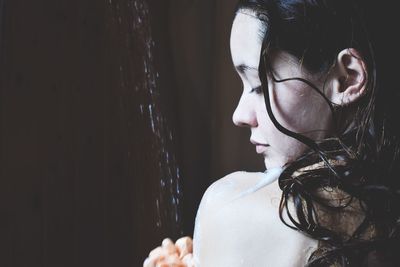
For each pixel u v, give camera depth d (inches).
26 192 63.1
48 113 66.9
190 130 117.8
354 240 29.1
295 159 31.0
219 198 30.7
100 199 79.7
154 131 100.9
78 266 73.1
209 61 119.2
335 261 28.8
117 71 86.6
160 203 101.3
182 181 113.3
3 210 59.9
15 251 61.4
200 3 116.5
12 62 60.4
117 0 87.0
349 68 30.1
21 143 62.2
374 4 30.4
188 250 41.7
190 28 115.6
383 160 30.6
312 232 28.8
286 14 29.6
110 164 83.4
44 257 66.0
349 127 30.9
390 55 30.4
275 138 31.1
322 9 29.6
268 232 29.3
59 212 69.1
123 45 89.1
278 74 30.2
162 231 101.2
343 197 29.8
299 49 29.6
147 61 99.0
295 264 28.9
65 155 70.7
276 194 30.2
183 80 115.9
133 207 90.3
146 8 98.9
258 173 31.8
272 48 29.8
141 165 94.7
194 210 117.3
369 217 29.7
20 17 61.5
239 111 32.5
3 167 59.8
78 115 74.0
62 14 69.8
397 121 30.8
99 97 80.0
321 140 30.7
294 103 30.1
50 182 67.2
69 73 71.7
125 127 88.9
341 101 30.3
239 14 31.2
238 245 29.5
